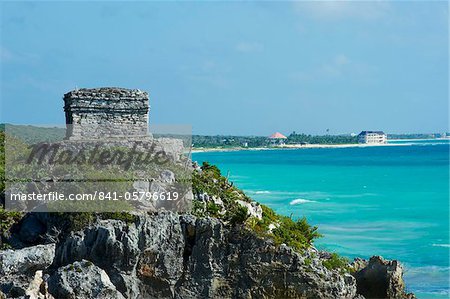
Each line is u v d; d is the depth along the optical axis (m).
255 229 57.19
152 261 55.28
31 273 43.19
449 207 125.56
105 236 53.53
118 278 53.56
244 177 192.50
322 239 92.56
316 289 55.50
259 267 56.00
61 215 56.59
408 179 184.12
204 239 56.34
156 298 55.50
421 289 69.31
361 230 100.38
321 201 131.88
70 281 47.16
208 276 56.00
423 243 91.06
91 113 65.62
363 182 175.12
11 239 56.94
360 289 62.94
